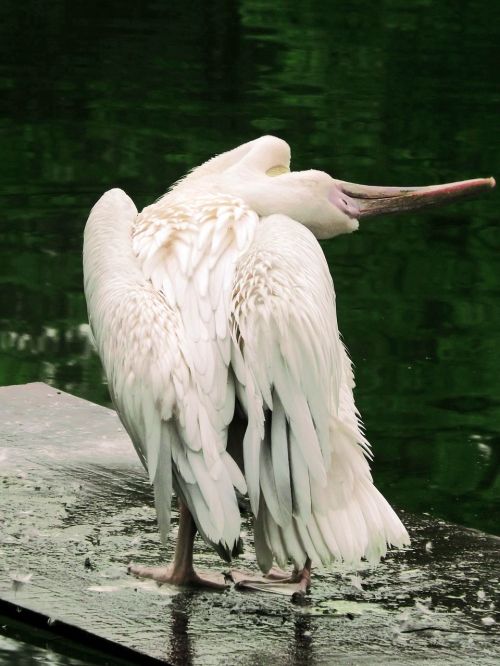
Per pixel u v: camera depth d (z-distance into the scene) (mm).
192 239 6961
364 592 7258
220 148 23812
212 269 6793
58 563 7516
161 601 7012
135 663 6445
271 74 30172
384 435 13086
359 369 14961
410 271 18797
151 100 27531
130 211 7465
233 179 7840
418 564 7715
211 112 26672
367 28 34969
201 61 31188
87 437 9930
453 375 14820
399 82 29703
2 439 9812
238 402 6648
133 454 9555
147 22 35031
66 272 18047
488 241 20406
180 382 6434
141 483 8969
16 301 16938
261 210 7711
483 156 24109
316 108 27297
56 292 17344
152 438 6488
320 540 6613
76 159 23188
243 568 7652
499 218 21734
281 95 28312
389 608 7043
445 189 7973
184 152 23547
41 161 23078
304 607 7004
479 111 27453
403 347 15688
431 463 12352
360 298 17578
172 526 8203
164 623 6738
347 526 6688
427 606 7082
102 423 10281
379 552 6777
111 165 22797
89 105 27031
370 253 19734
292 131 25375
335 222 7812
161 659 6336
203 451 6395
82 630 6637
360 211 7910
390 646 6543
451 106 27828
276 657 6383
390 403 14000
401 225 21391
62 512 8359
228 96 28109
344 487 6785
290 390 6355
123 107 26922
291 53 32188
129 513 8398
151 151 23672
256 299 6418
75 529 8078
